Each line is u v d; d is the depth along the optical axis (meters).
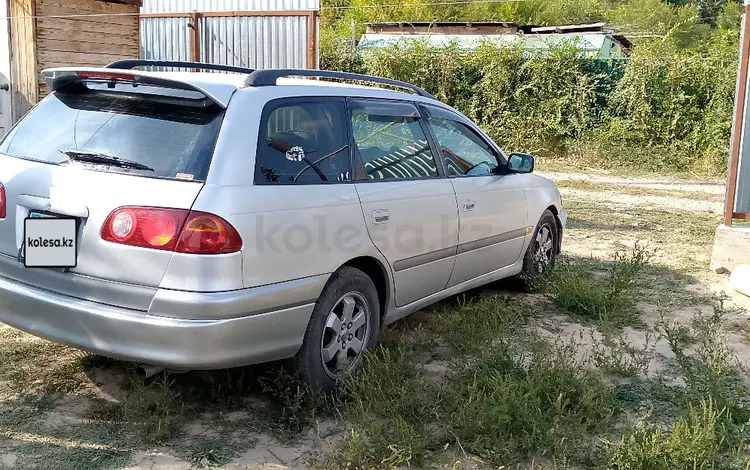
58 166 3.71
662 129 16.67
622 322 5.70
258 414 3.90
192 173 3.46
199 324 3.33
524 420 3.70
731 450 3.64
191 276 3.33
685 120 16.52
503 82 17.72
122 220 3.40
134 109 3.80
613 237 9.01
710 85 16.30
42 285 3.66
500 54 17.75
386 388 3.99
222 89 3.73
